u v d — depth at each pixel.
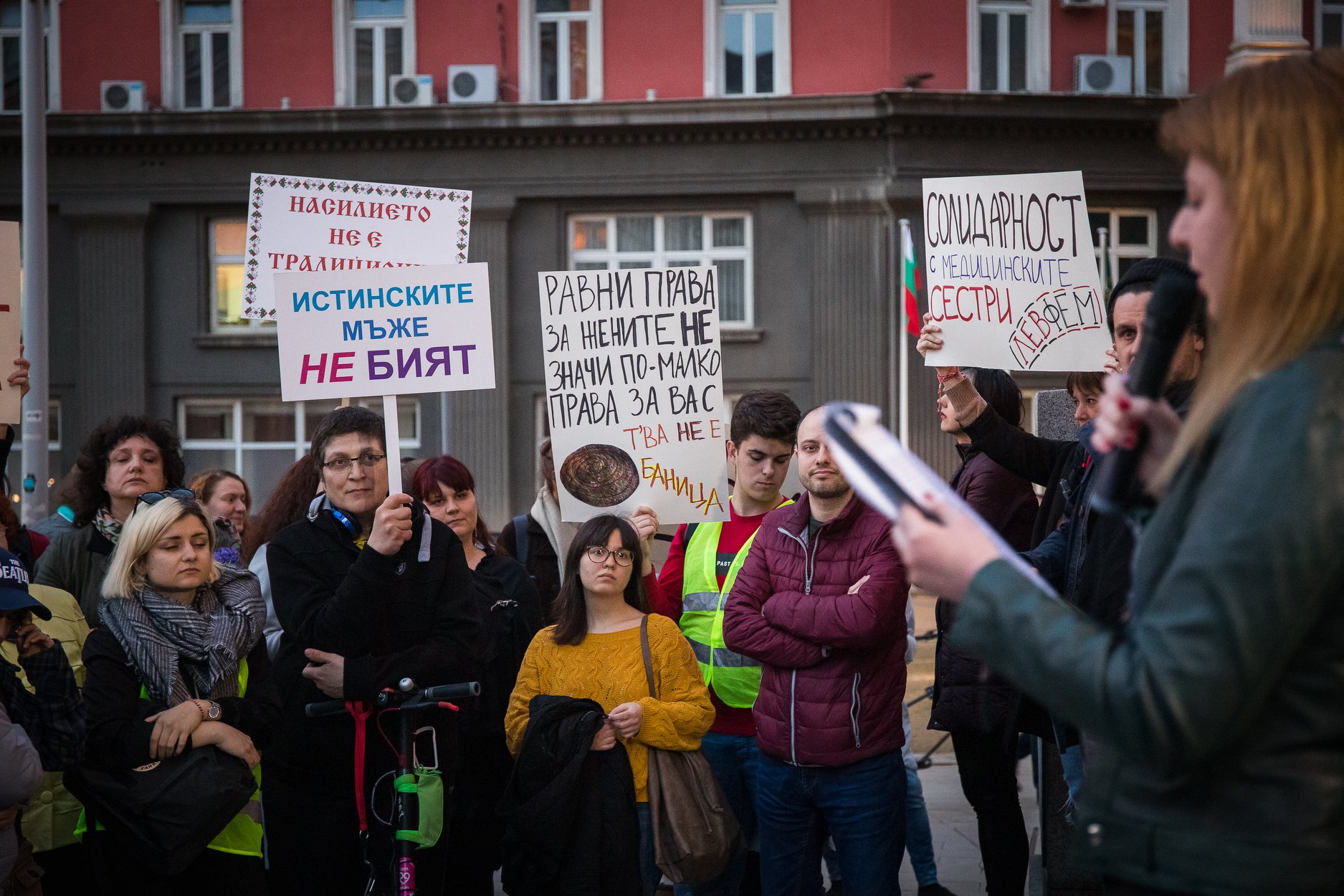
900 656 4.08
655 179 18.17
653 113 17.92
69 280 18.77
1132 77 18.20
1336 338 1.45
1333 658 1.41
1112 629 1.54
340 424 4.21
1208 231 1.56
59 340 18.81
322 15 18.52
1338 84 1.49
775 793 4.12
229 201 18.55
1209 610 1.36
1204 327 2.96
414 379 4.38
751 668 4.72
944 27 17.98
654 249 18.55
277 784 4.10
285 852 4.07
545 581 5.75
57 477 18.77
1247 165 1.50
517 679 4.57
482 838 4.79
